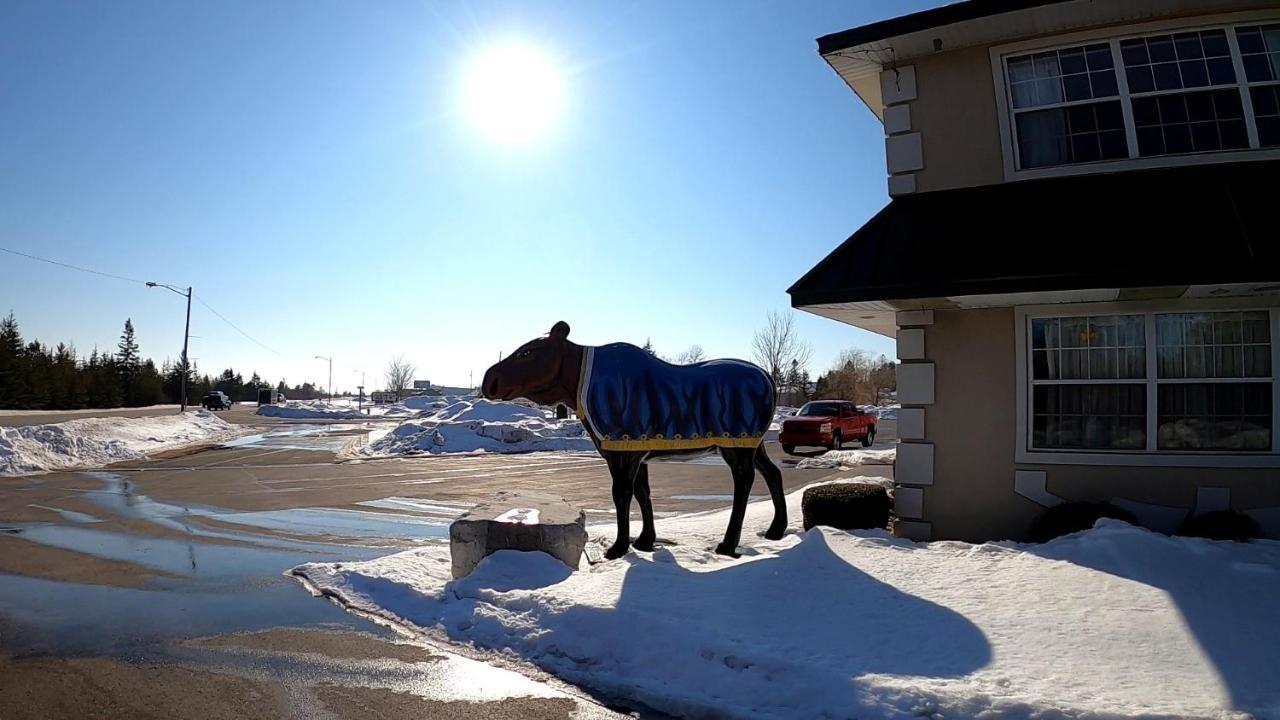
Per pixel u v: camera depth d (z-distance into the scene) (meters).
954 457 9.46
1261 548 7.30
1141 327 8.95
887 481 15.41
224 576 8.66
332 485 18.28
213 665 5.72
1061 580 6.54
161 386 93.94
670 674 5.37
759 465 9.90
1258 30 9.14
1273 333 8.51
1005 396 9.33
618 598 6.49
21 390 63.31
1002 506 9.26
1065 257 8.08
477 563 7.95
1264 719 4.21
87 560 9.55
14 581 8.40
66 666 5.68
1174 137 9.16
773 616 6.09
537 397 9.01
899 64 10.20
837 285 8.90
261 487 17.88
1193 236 7.85
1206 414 8.70
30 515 13.40
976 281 8.18
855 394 68.19
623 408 8.65
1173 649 5.17
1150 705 4.41
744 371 9.07
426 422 34.72
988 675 4.95
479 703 5.06
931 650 5.39
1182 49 9.28
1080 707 4.38
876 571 7.11
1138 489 8.79
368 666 5.73
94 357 86.12
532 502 10.02
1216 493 8.55
